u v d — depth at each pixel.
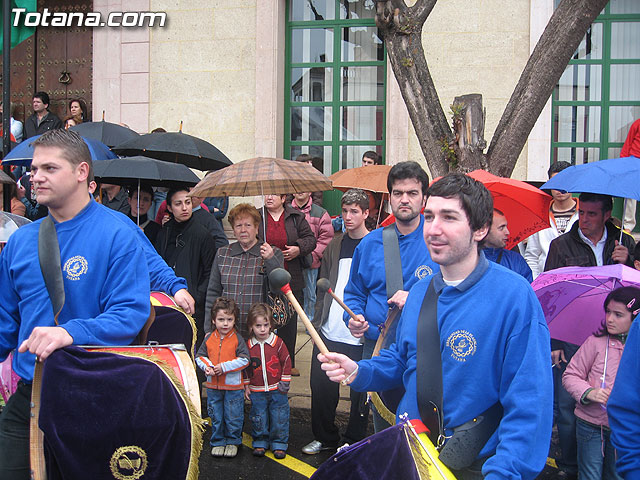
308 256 6.29
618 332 3.46
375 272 3.61
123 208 6.96
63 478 2.37
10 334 2.69
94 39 9.48
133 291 2.59
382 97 9.12
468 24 8.40
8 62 5.46
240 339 4.69
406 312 2.43
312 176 4.78
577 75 8.60
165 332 3.50
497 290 2.18
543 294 3.65
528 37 8.28
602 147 8.59
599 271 3.28
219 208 8.28
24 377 2.61
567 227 5.70
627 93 8.52
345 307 3.18
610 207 4.25
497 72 8.35
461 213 2.17
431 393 2.23
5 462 2.58
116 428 2.38
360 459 2.05
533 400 2.03
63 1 9.91
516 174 8.46
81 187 2.62
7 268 2.65
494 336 2.14
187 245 5.46
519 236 4.48
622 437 2.24
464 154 4.91
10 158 5.36
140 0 9.35
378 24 5.19
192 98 9.27
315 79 9.29
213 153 6.40
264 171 4.65
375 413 3.26
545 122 8.35
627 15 8.46
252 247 5.12
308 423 5.36
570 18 4.78
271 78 8.97
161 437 2.40
